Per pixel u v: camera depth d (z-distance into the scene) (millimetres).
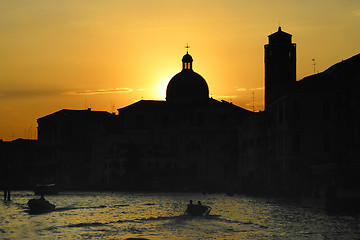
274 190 156875
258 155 182375
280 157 162875
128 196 172375
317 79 163375
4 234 81750
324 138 158250
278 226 86562
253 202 134125
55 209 121312
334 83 159500
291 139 158000
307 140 158250
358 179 112750
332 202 104000
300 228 84438
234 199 148000
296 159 157000
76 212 113750
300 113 158875
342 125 148875
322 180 124438
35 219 100625
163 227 86562
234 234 79438
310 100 159000
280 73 196500
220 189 192250
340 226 85938
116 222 93688
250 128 190500
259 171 179500
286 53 197000
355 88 143500
